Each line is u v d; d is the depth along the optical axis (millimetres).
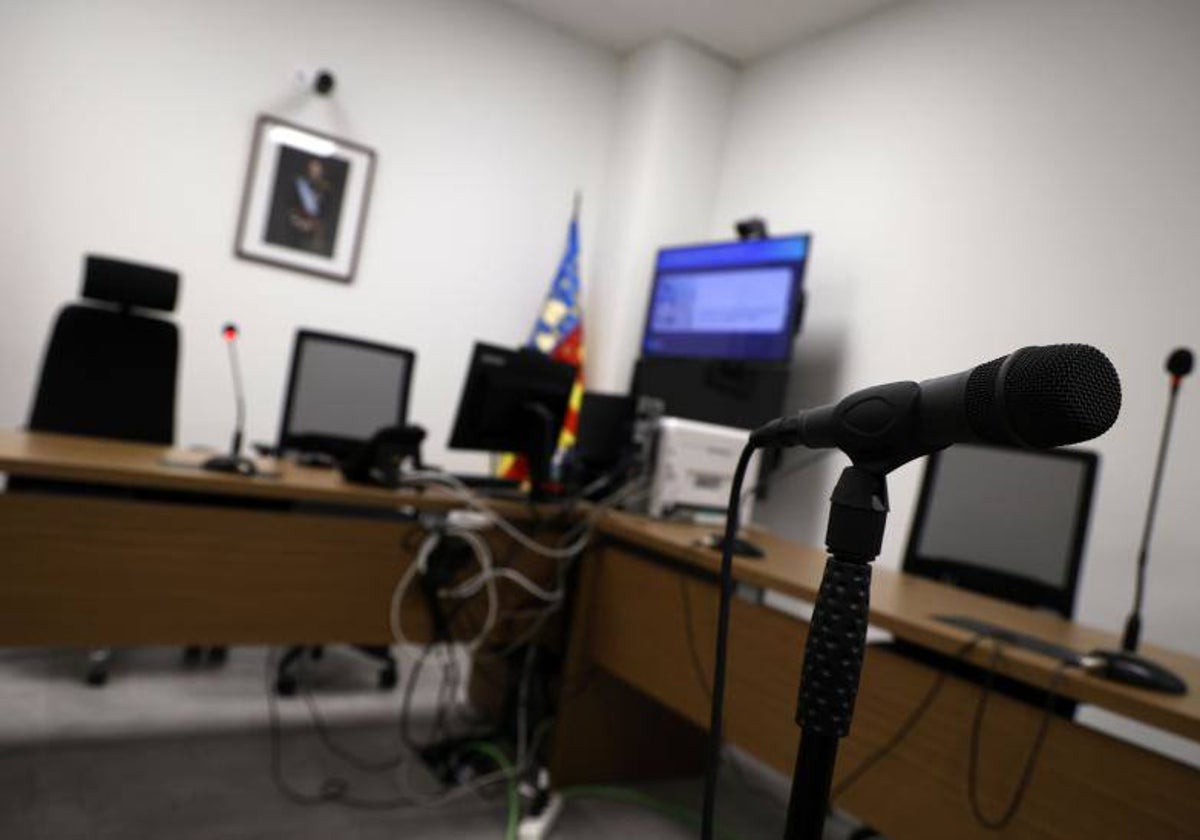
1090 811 1186
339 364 2787
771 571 1698
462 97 3807
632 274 3916
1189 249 2309
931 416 482
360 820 1925
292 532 1895
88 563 1677
